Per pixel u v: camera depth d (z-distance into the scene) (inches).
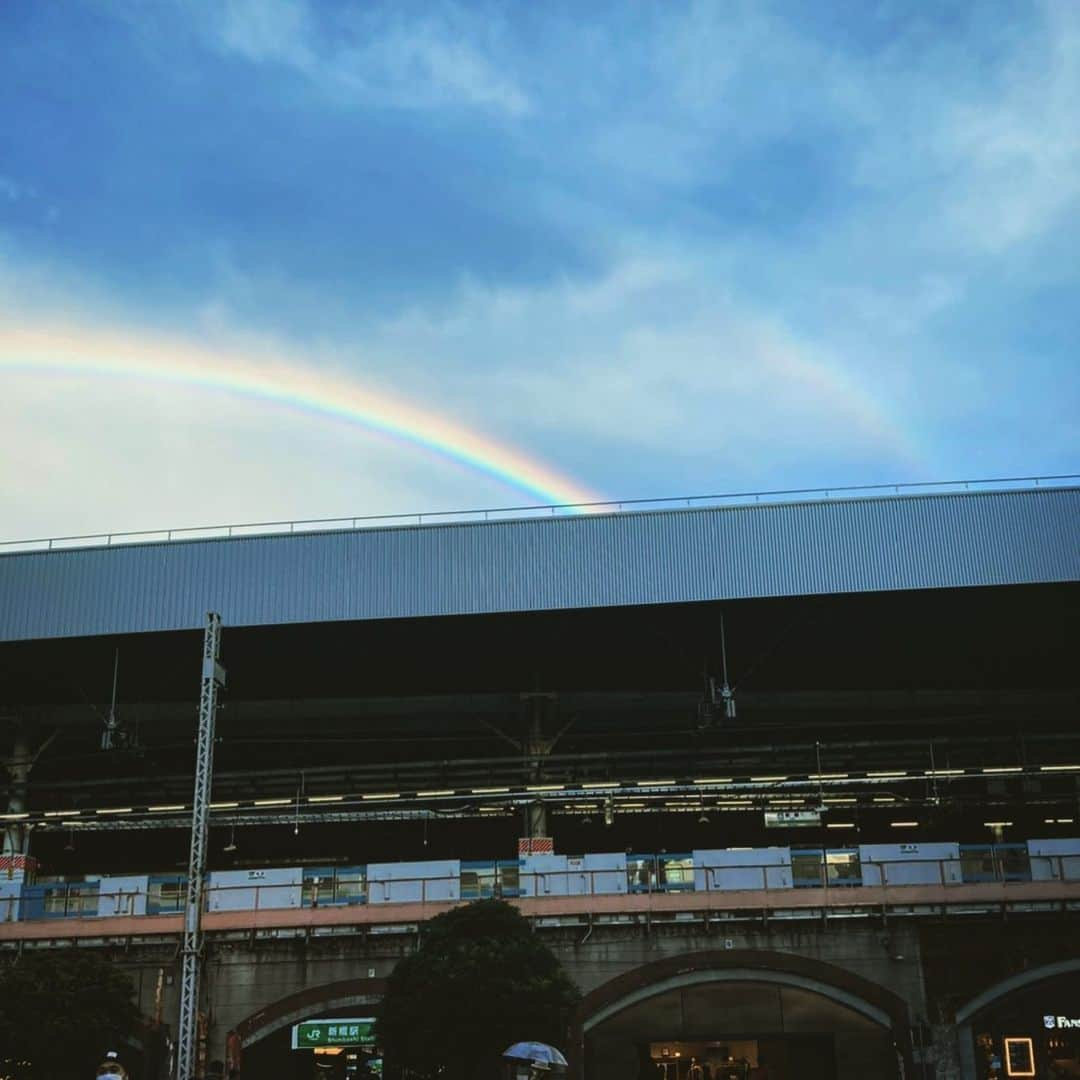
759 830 2443.4
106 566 1786.4
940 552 1700.3
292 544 1779.0
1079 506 1705.2
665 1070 1486.2
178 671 2043.6
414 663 2046.0
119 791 2247.8
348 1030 1569.9
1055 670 2151.8
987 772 1930.4
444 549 1764.3
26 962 1315.2
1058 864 1439.5
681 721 2177.7
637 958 1434.5
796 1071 1457.9
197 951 989.8
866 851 1450.5
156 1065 1401.3
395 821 2432.3
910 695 2166.6
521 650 2006.6
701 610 1835.6
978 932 1432.1
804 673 2126.0
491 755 2327.8
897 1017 1402.6
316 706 2138.3
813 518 1732.3
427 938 1323.8
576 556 1748.3
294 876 1476.4
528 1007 1246.9
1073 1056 1438.2
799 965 1419.8
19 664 1974.7
